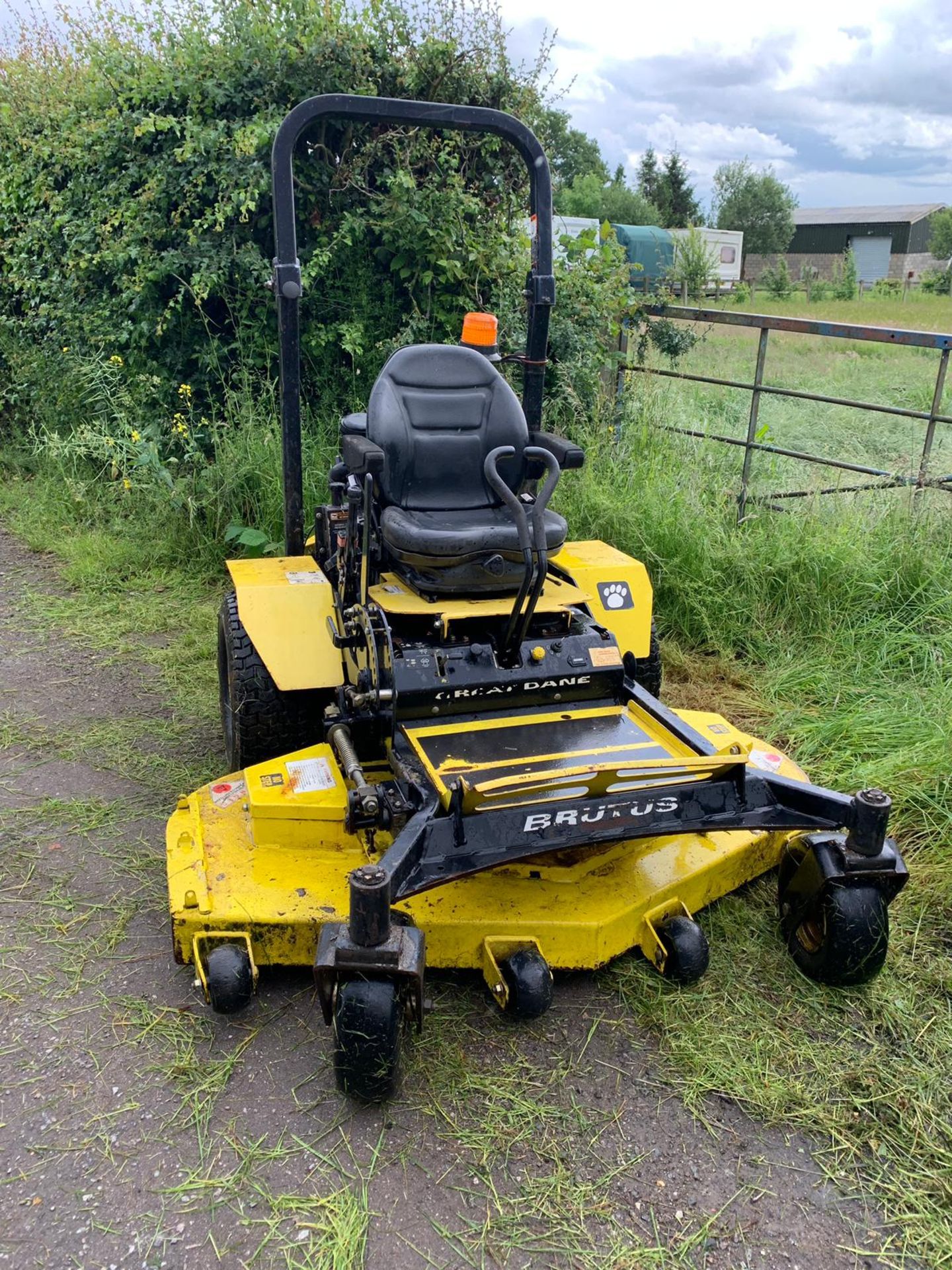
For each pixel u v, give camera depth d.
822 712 4.59
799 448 7.93
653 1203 2.33
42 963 3.04
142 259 6.95
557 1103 2.58
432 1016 2.85
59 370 7.99
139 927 3.22
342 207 7.08
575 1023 2.85
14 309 9.14
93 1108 2.53
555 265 7.41
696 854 3.18
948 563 5.17
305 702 3.79
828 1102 2.61
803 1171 2.43
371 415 3.81
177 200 6.99
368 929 2.34
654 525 5.62
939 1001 2.96
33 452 8.16
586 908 2.90
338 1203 2.29
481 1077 2.65
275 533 6.41
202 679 5.02
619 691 3.41
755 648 5.26
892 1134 2.53
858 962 2.87
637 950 3.13
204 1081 2.62
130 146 7.10
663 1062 2.72
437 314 7.18
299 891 2.88
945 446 8.24
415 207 6.94
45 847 3.63
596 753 3.05
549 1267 2.17
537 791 2.72
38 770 4.16
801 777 3.42
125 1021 2.82
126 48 7.47
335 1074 2.51
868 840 2.83
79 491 7.22
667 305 7.18
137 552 6.54
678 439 6.61
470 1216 2.28
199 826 3.15
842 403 5.82
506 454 3.77
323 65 6.77
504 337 7.17
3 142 8.61
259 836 3.07
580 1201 2.32
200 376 7.23
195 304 7.02
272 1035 2.78
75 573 6.32
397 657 3.14
